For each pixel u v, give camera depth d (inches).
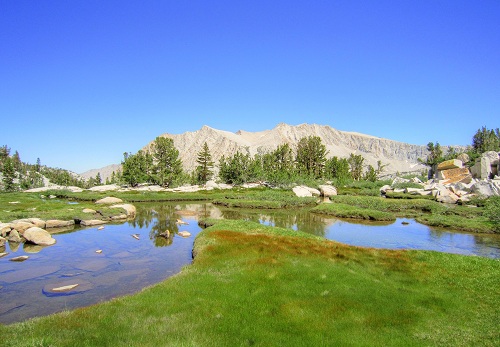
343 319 520.7
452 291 663.8
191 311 538.9
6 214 1535.4
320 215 2063.2
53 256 1018.1
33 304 650.2
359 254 893.8
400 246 1246.3
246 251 916.6
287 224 1722.4
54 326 474.0
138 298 594.2
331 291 632.4
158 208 2425.0
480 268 786.8
